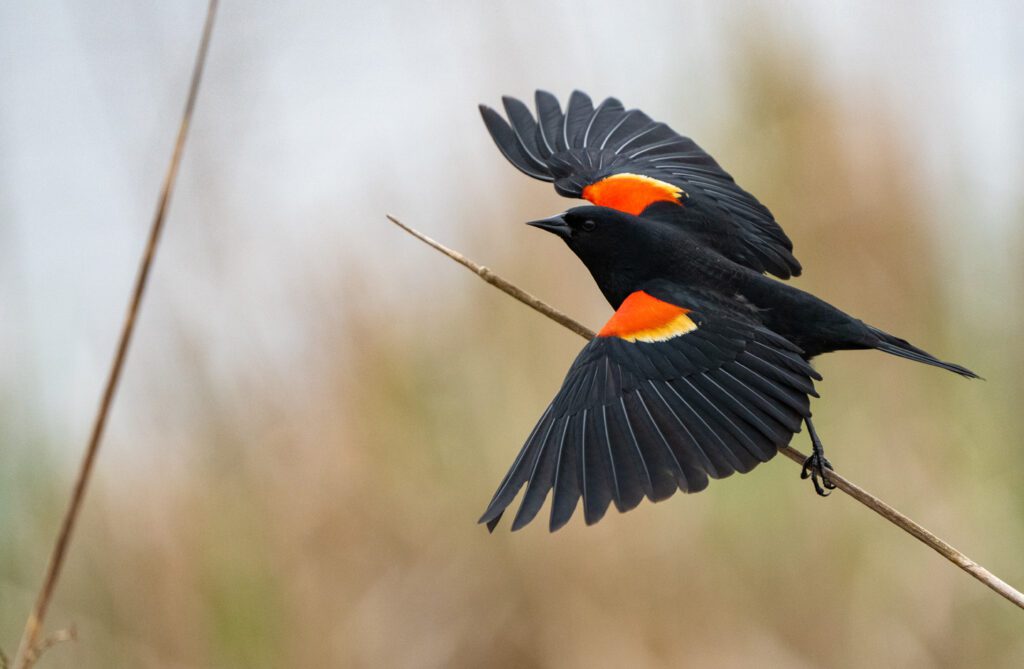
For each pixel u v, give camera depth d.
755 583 11.76
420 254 13.58
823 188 13.15
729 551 11.85
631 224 8.26
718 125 13.73
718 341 7.27
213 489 12.56
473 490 12.47
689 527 11.95
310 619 12.12
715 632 11.66
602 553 12.05
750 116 13.64
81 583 11.94
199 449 12.63
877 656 11.40
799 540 11.78
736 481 11.98
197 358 12.60
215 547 12.26
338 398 13.02
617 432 6.91
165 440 12.62
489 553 12.29
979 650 11.38
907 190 13.15
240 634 11.95
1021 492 11.80
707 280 8.00
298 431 12.88
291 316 13.21
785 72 13.60
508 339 12.88
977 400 12.34
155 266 12.63
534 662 11.99
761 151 13.44
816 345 7.85
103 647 11.75
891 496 11.89
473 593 12.23
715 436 6.83
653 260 8.15
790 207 13.16
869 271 12.98
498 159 13.49
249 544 12.30
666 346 7.27
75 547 12.05
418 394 12.88
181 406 12.61
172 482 12.53
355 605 12.23
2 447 12.02
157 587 12.05
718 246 8.62
